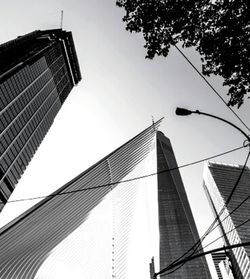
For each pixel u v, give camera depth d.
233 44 9.85
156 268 135.50
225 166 181.75
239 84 10.45
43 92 133.62
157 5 10.34
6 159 102.06
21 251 50.81
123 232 60.25
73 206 49.25
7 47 129.12
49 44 144.62
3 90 102.38
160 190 173.38
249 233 133.00
